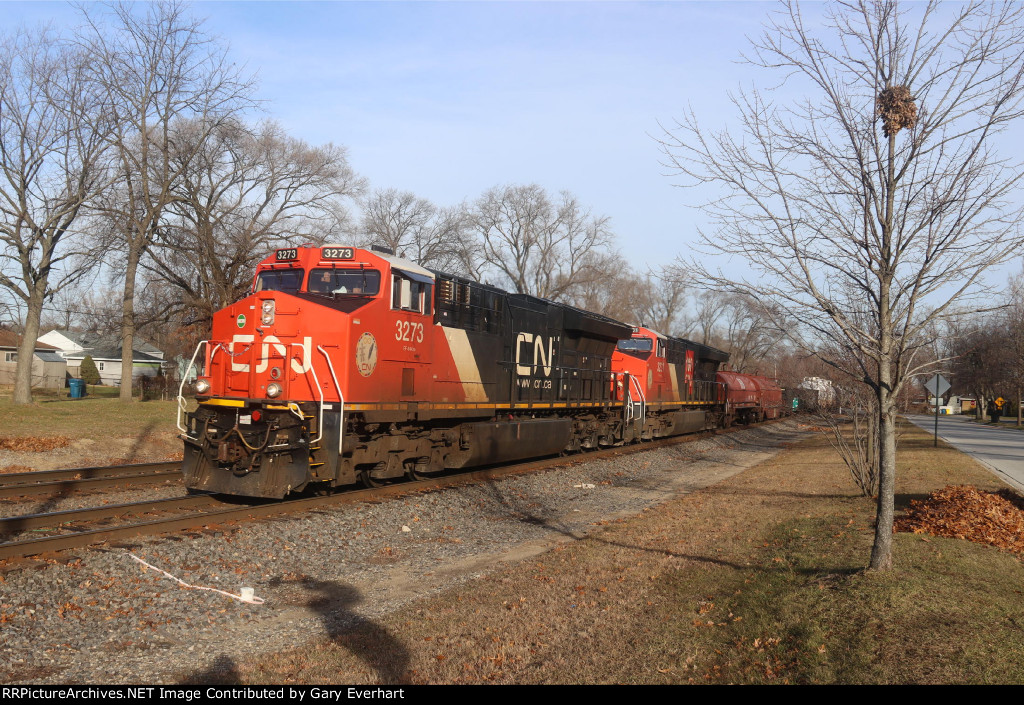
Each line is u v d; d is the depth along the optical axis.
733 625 7.11
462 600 8.20
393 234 58.56
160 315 36.38
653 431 29.05
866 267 7.46
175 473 15.73
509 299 18.23
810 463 21.95
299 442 11.85
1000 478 17.73
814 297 7.52
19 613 6.93
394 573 9.55
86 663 6.30
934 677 5.32
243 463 12.15
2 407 26.38
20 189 27.64
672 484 18.97
